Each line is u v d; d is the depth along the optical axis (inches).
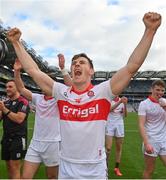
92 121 122.4
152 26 115.9
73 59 131.4
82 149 122.3
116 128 341.1
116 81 121.9
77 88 128.3
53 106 217.2
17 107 219.8
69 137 123.6
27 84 3051.2
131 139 680.4
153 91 228.2
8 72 2792.8
